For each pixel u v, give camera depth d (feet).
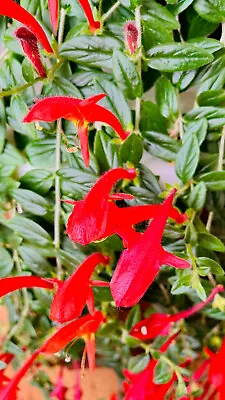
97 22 0.80
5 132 0.90
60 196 0.92
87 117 0.72
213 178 0.85
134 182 0.87
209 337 1.03
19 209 0.97
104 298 0.95
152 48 0.79
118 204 0.90
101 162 0.87
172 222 0.88
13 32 0.80
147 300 1.03
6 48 0.85
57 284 0.85
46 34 0.82
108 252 0.93
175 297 1.02
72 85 0.84
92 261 0.82
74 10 0.81
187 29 0.84
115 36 0.82
